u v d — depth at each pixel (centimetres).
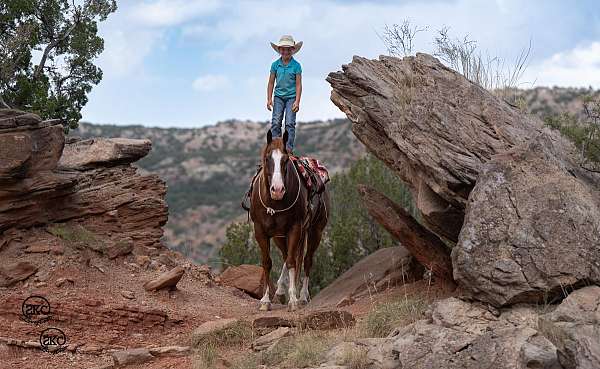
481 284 776
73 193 1266
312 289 1886
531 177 829
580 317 704
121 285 1171
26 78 1923
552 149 914
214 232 6206
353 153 7425
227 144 9725
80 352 941
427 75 1020
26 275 1093
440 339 735
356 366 757
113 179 1387
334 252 1898
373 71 1066
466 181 888
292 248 1142
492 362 681
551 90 5434
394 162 1033
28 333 966
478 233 798
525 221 793
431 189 962
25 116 1166
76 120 2067
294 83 1252
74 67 2102
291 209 1125
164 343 995
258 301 1380
